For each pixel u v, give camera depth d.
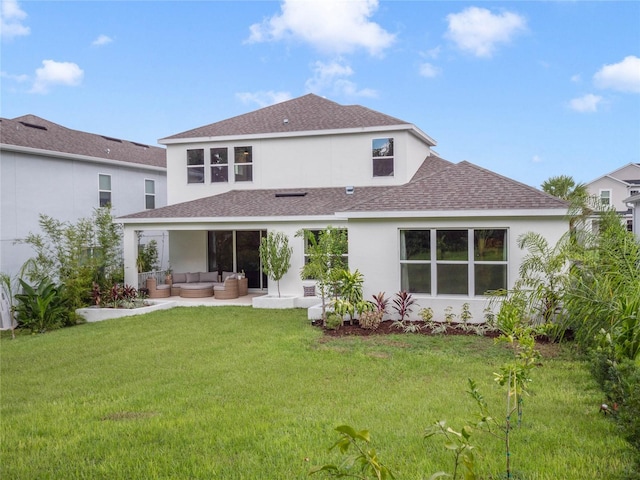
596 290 8.82
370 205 12.97
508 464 4.27
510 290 11.08
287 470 4.74
